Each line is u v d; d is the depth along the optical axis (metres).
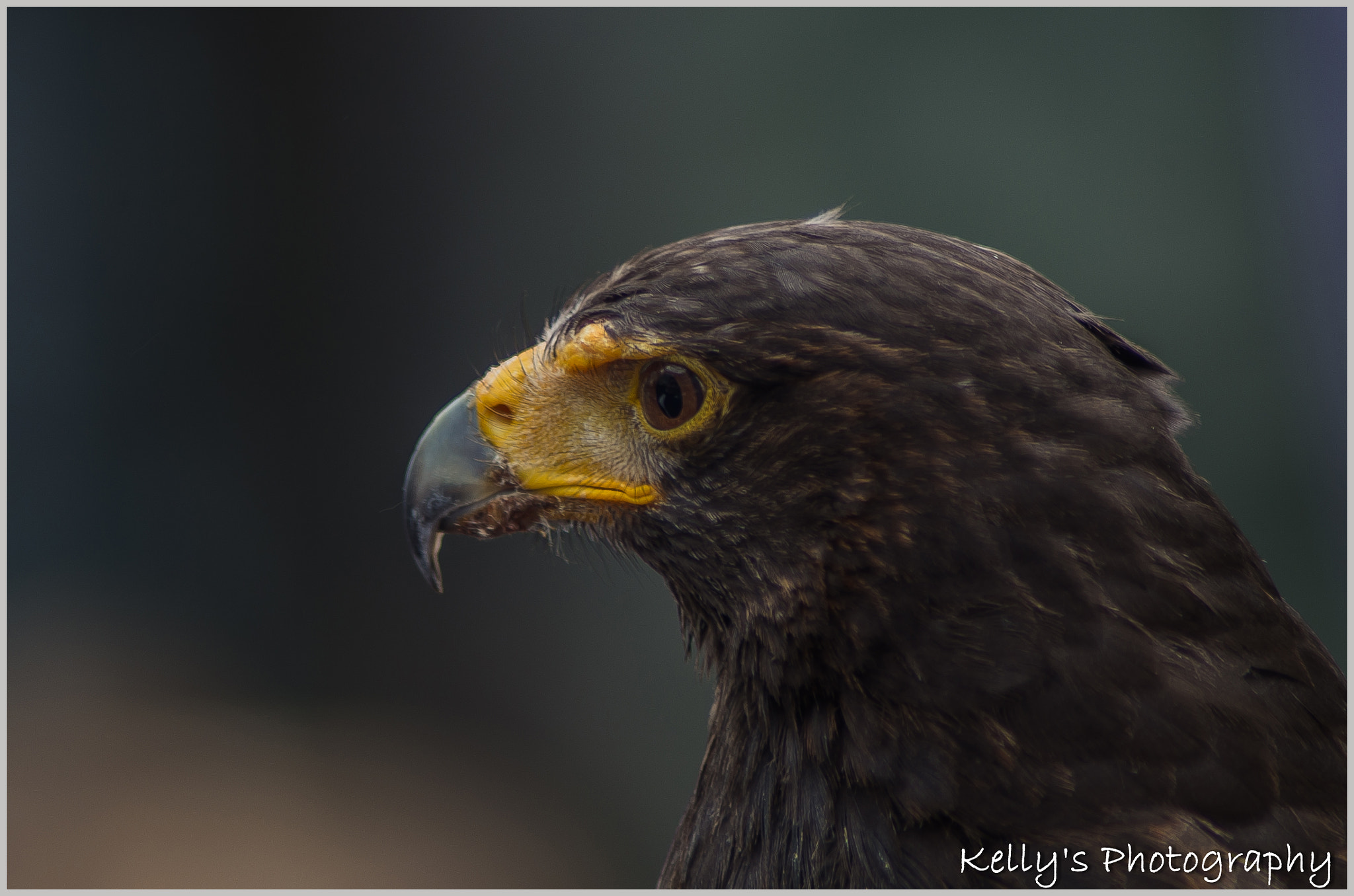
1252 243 12.61
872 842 3.65
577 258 14.60
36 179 15.62
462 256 15.38
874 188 13.27
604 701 13.97
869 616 3.59
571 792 13.91
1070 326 3.70
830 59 13.46
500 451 4.37
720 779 4.23
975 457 3.48
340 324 15.95
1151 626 3.45
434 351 15.58
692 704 13.53
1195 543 3.55
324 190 15.86
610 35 14.31
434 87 15.46
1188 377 12.57
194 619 16.00
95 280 16.00
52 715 14.52
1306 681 3.61
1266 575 3.78
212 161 16.44
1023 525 3.45
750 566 3.83
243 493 16.17
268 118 16.06
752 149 13.73
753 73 13.80
